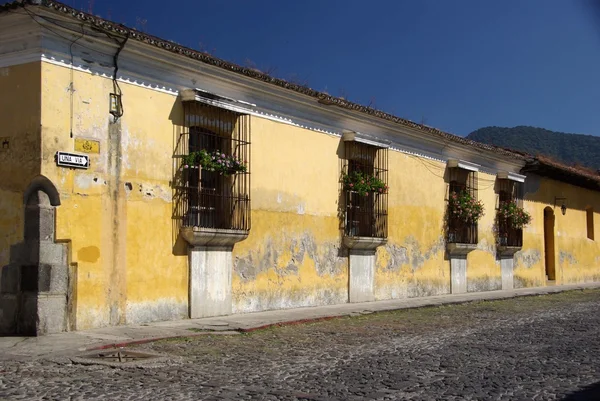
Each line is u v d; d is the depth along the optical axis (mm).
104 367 7668
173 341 9805
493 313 15141
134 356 8406
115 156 11055
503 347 9727
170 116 12086
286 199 14766
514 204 23703
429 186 19797
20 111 10164
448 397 6449
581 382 7215
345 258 16484
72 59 10453
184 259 12258
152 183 11680
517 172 24750
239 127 13484
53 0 9977
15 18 10008
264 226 14148
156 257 11719
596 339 10641
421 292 19219
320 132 15859
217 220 12867
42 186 9977
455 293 20688
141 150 11516
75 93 10477
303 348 9492
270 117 14414
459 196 20797
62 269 10180
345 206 16500
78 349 8680
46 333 9883
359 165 17062
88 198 10586
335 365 8117
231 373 7480
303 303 15156
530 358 8758
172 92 12148
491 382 7164
